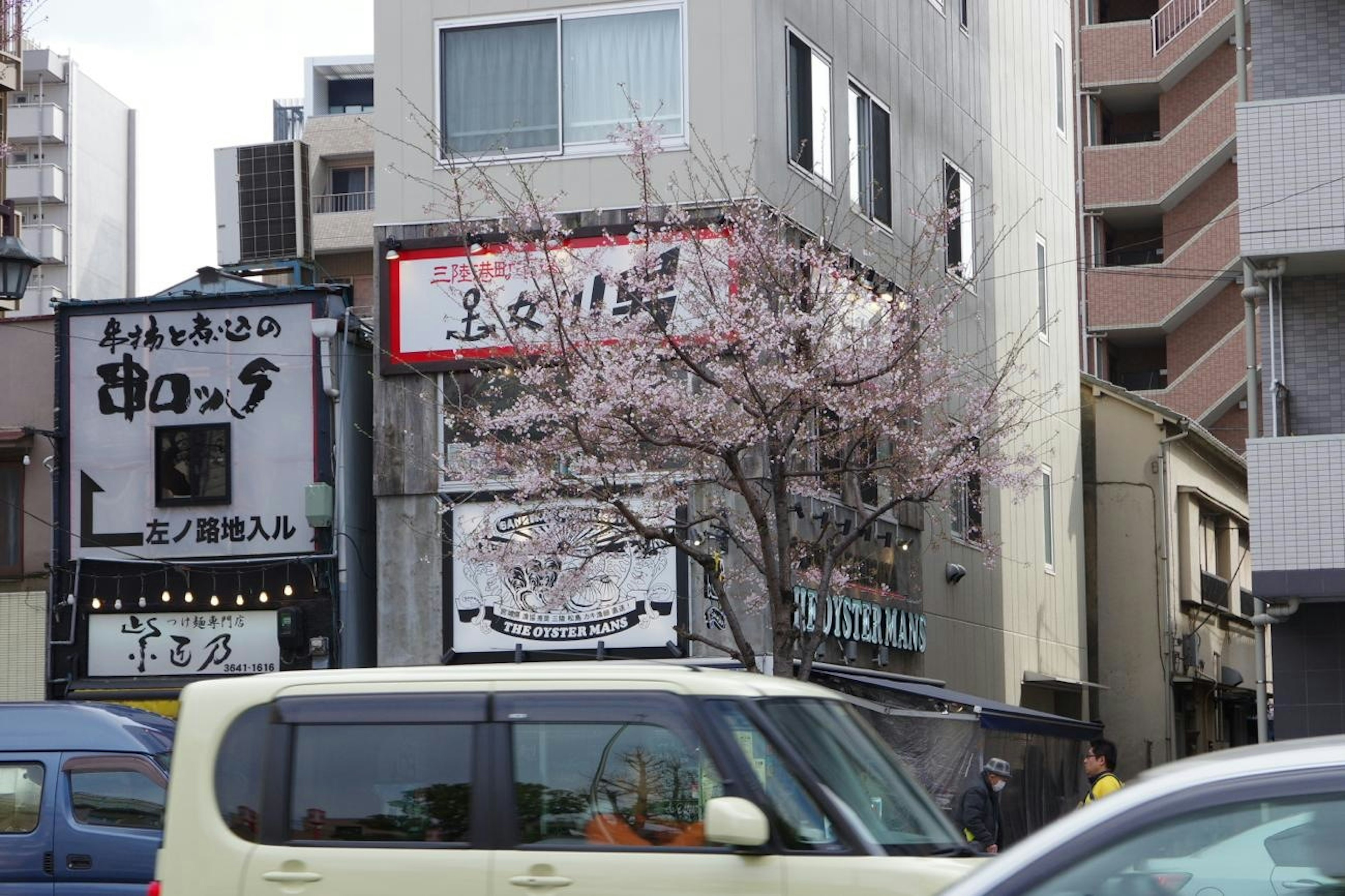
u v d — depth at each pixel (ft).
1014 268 91.76
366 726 25.46
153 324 67.46
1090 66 136.26
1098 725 69.21
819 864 23.22
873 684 59.31
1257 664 68.13
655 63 62.28
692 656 59.11
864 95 72.02
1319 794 13.78
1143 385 138.21
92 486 67.31
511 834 24.45
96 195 177.47
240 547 65.87
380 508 62.44
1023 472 79.46
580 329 52.80
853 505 67.46
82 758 41.96
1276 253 64.49
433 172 63.21
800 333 51.03
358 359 67.77
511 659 60.59
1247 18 76.23
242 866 25.20
